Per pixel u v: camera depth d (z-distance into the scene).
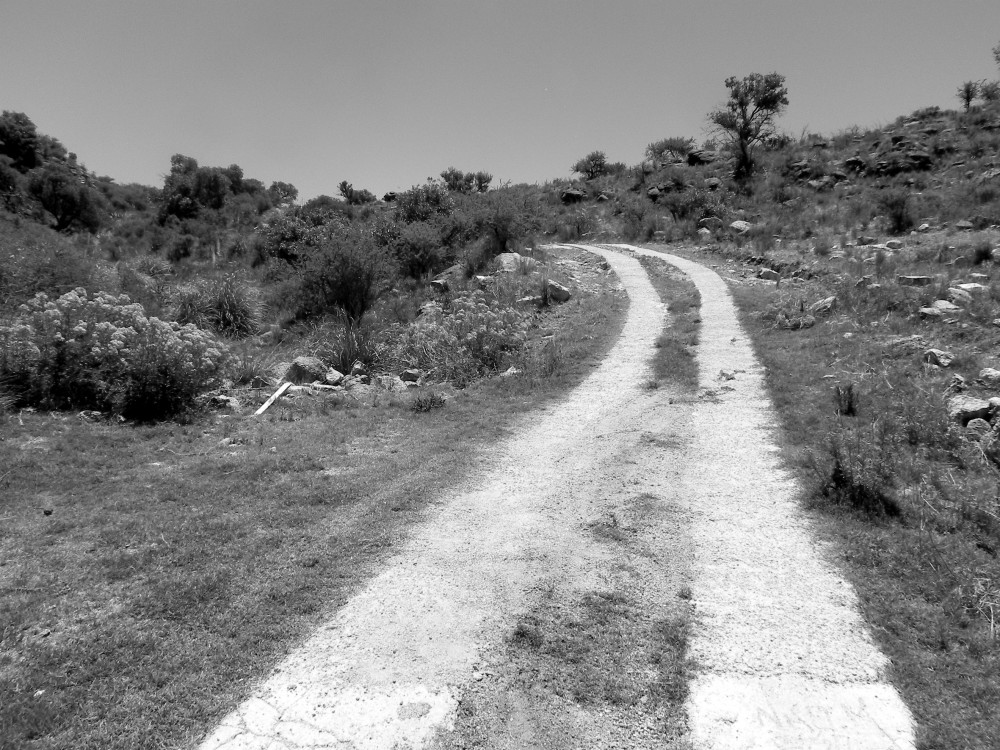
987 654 3.40
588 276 18.52
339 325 14.13
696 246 22.08
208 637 3.60
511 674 3.37
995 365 7.59
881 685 3.27
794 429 6.89
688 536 4.86
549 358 10.66
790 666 3.43
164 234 30.72
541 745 2.94
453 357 10.85
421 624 3.77
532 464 6.48
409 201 27.47
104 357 7.80
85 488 5.51
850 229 19.73
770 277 16.14
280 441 7.02
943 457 5.77
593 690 3.28
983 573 4.08
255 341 14.30
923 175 25.25
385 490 5.72
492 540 4.83
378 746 2.90
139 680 3.24
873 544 4.57
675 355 10.44
